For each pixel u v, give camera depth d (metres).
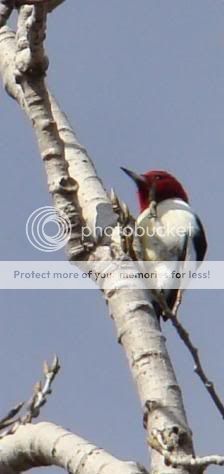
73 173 8.83
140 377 6.95
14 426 7.53
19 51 8.52
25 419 7.55
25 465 7.43
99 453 6.90
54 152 8.14
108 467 6.72
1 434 7.52
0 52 9.60
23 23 8.64
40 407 7.59
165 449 6.43
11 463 7.46
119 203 7.91
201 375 6.59
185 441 6.49
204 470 6.26
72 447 7.03
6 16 8.17
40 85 8.44
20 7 8.53
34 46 8.34
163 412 6.66
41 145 8.21
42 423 7.44
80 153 9.08
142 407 6.82
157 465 6.45
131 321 7.25
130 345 7.15
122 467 6.63
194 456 6.36
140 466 6.65
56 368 7.75
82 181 8.69
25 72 8.43
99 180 8.77
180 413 6.69
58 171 8.06
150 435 6.56
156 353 7.04
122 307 7.34
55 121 8.87
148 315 7.28
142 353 7.05
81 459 6.91
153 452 6.55
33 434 7.32
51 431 7.29
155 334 7.16
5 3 8.14
